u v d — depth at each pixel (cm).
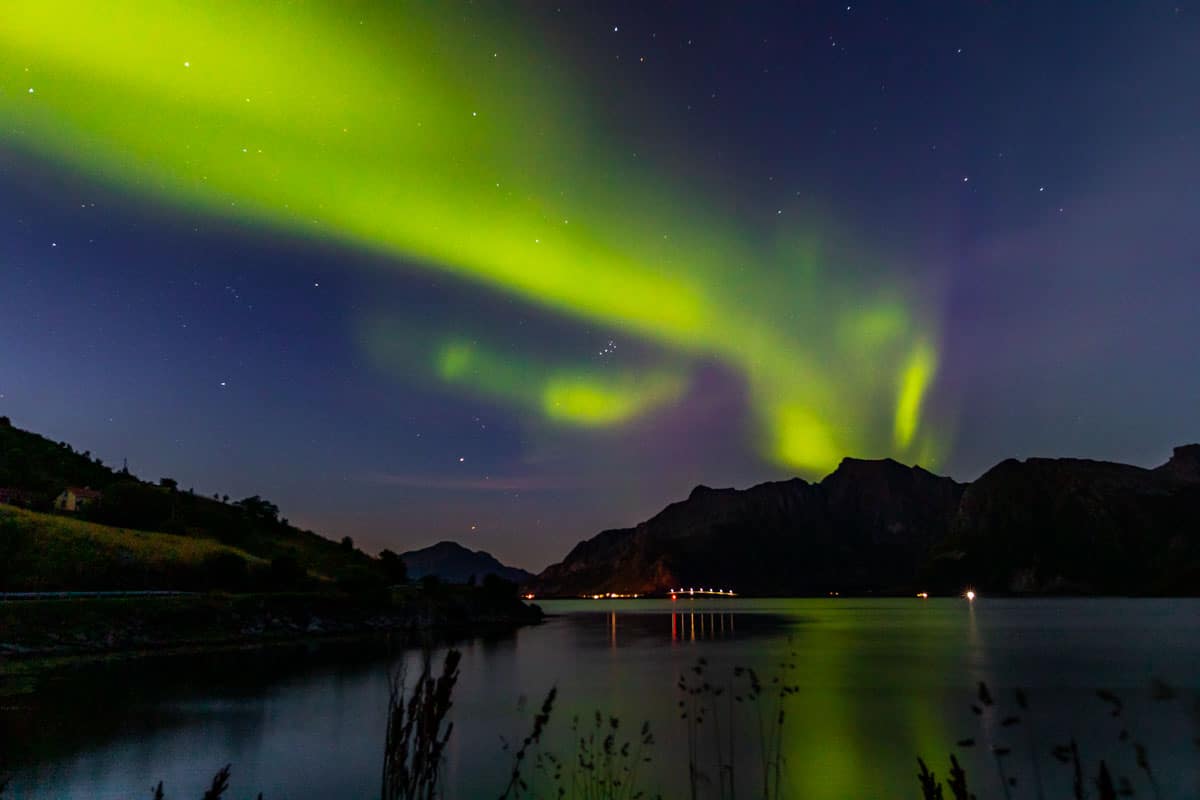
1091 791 1736
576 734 2427
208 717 2677
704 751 2192
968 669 4441
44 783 1825
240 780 1867
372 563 10950
